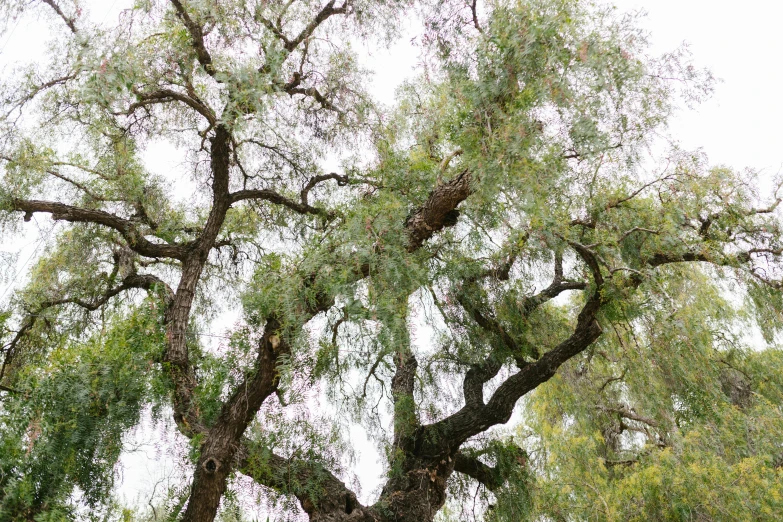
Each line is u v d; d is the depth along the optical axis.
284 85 6.67
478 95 5.13
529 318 7.36
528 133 4.96
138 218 6.98
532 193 4.89
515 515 6.83
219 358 5.87
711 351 7.22
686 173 6.19
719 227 6.33
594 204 6.24
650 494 6.14
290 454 5.75
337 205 7.57
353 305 5.05
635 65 5.11
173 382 5.73
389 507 6.14
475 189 5.29
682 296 6.71
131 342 5.66
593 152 5.11
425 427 6.71
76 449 4.95
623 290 6.07
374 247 5.44
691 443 6.47
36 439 4.73
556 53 4.92
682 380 6.85
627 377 7.87
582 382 8.17
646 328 6.50
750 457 6.15
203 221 7.96
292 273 5.85
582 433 7.90
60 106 6.71
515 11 5.19
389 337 4.97
